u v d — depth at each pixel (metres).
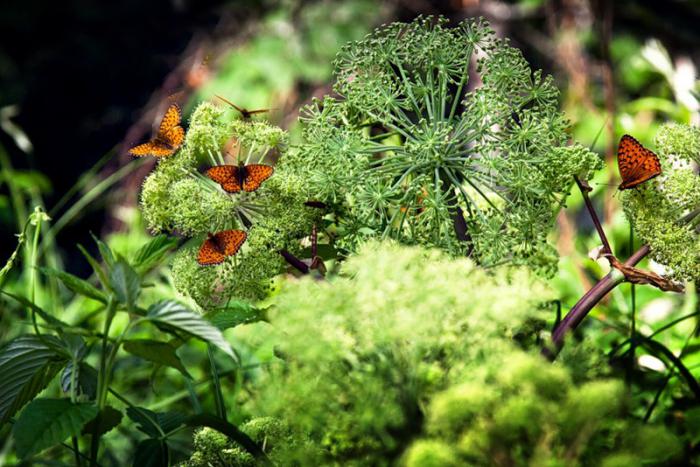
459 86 1.31
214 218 1.28
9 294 1.24
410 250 1.17
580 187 1.29
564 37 3.38
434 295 1.13
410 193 1.28
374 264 1.16
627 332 1.54
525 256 1.28
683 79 2.58
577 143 1.30
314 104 1.33
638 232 1.26
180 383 1.85
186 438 1.55
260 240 1.27
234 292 1.28
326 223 1.33
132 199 3.32
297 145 1.32
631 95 3.34
